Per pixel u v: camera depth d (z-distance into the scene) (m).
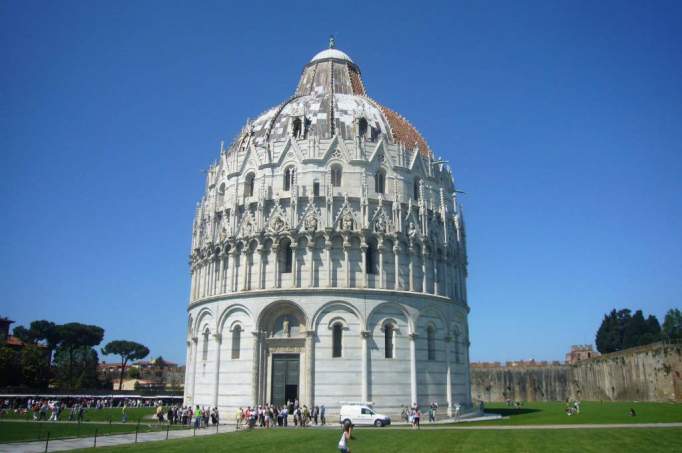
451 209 88.44
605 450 36.22
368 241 74.50
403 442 42.34
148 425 65.19
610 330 166.50
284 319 72.25
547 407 103.94
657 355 103.75
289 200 75.38
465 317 85.56
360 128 81.56
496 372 153.38
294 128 81.25
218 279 79.06
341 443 30.94
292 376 70.50
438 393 74.25
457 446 39.34
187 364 83.69
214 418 64.94
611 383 124.25
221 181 84.38
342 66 101.00
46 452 37.75
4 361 122.94
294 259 72.75
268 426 62.59
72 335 164.25
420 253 77.69
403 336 72.56
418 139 90.25
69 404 106.81
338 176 76.81
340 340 70.38
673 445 38.34
